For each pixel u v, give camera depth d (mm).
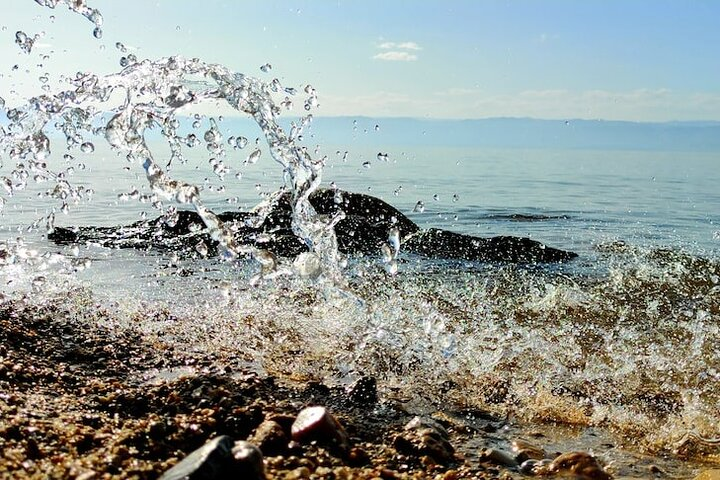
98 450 550
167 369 811
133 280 1293
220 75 1037
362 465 593
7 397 643
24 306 1022
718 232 2396
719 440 685
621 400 781
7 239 1770
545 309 1146
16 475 486
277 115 1056
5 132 1032
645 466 631
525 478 595
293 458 567
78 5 972
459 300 1190
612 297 1248
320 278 1057
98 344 873
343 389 778
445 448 635
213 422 627
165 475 469
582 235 2256
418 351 910
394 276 1400
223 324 1005
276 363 855
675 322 1086
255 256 994
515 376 842
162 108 1000
